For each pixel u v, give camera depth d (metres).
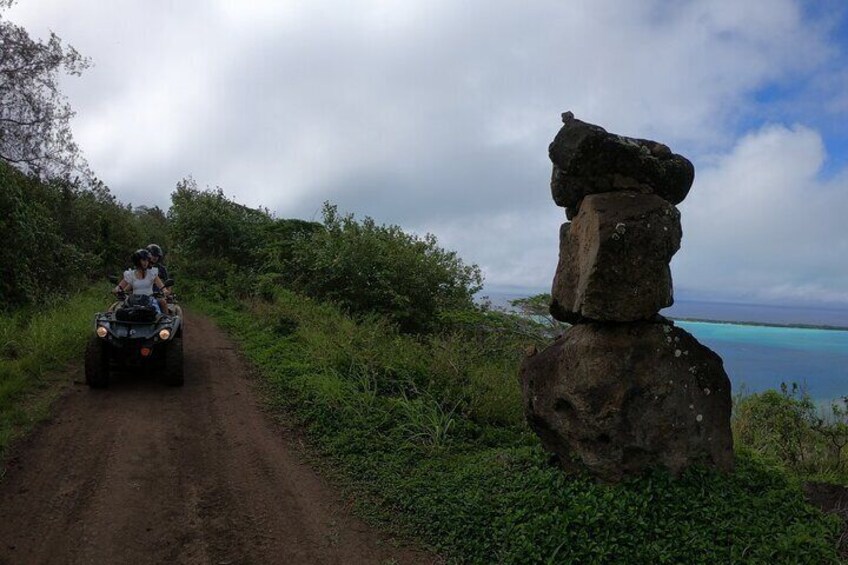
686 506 5.17
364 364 9.50
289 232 24.20
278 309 14.05
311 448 7.14
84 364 9.11
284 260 19.22
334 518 5.55
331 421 7.81
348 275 15.61
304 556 4.92
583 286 5.69
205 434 7.24
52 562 4.48
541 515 5.20
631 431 5.54
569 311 6.20
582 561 4.68
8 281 12.20
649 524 4.98
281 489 6.02
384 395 9.03
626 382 5.55
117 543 4.80
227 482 6.04
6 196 12.21
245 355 11.44
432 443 7.39
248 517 5.42
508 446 7.65
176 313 9.73
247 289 18.89
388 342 11.21
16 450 6.21
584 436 5.67
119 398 8.22
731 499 5.30
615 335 5.66
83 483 5.69
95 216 23.25
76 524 5.00
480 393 8.78
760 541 4.81
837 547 4.89
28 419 7.01
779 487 5.71
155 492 5.68
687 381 5.65
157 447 6.70
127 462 6.23
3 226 11.91
